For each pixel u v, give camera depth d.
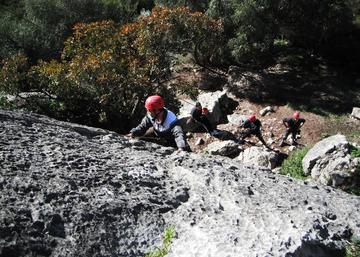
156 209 4.36
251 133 16.48
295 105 19.73
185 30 17.12
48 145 5.14
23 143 5.00
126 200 4.35
